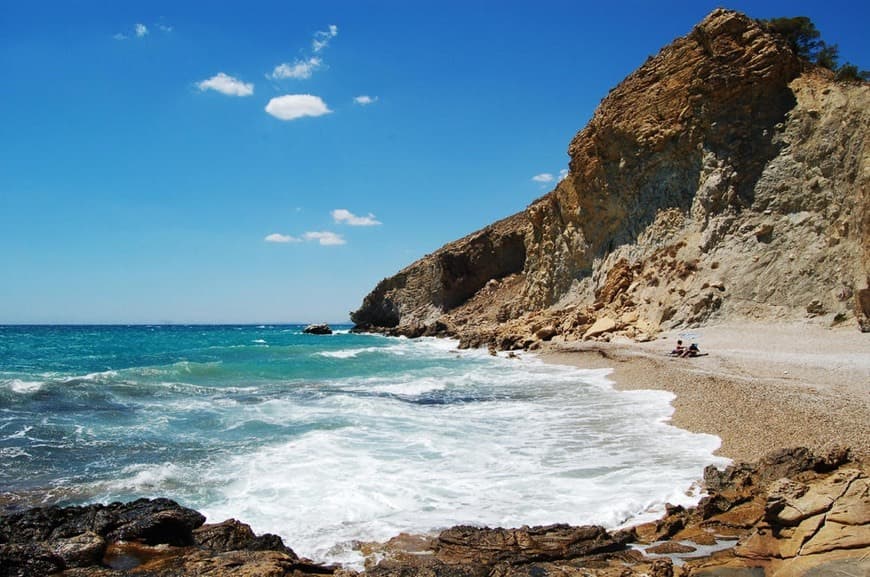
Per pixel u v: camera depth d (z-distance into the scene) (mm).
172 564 7246
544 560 7453
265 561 7078
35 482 10969
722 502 8883
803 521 7320
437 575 6918
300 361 36281
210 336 86250
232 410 18250
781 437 12000
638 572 6926
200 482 10891
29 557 7082
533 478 10742
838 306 28609
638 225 44250
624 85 47344
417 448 13180
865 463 9523
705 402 16203
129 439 14312
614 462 11562
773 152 35656
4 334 89062
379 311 102000
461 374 28391
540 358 34875
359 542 8195
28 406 18656
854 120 31109
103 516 8344
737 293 33125
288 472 11430
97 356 41562
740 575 6980
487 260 85562
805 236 32000
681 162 41344
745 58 37812
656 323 36062
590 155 49531
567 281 53250
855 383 16875
